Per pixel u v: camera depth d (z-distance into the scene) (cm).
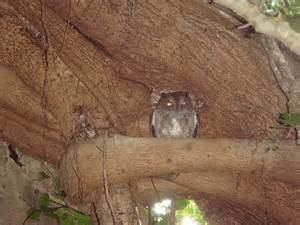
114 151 123
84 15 121
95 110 128
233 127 132
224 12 121
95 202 130
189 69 126
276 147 124
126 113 131
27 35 129
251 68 125
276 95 126
